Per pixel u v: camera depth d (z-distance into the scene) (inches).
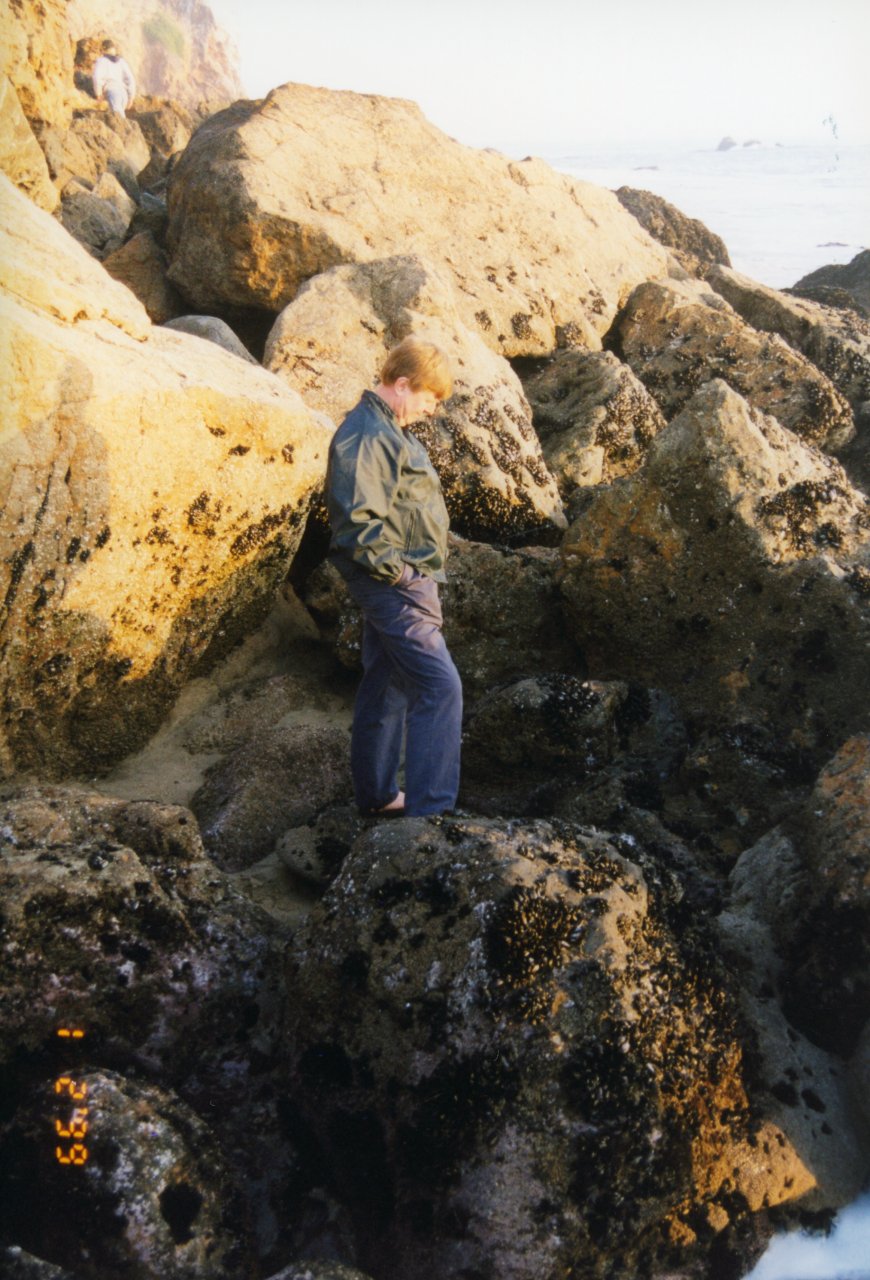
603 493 192.2
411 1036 112.7
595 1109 109.1
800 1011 135.6
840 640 177.8
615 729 182.1
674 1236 112.4
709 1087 116.6
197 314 312.0
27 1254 99.5
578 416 271.3
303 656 218.8
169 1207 101.3
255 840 168.9
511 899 115.0
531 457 242.7
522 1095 109.0
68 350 154.3
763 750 170.9
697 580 186.2
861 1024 133.3
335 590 211.3
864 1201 123.0
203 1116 119.0
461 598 203.2
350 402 239.0
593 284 335.6
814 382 296.8
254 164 287.0
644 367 314.3
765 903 144.6
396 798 163.9
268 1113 120.1
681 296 332.2
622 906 119.1
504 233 323.3
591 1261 107.3
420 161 316.8
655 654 192.7
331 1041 116.5
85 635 165.0
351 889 122.0
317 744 183.0
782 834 152.9
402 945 116.3
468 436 230.8
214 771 185.0
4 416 148.3
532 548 221.3
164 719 192.9
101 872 124.1
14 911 117.7
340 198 296.7
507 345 300.4
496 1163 107.3
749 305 362.6
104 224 423.5
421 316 248.8
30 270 163.5
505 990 111.9
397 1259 109.4
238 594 193.3
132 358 166.4
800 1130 122.0
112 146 610.2
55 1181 101.4
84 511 158.2
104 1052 119.0
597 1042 110.8
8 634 157.0
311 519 215.9
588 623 196.1
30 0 424.5
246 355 249.6
